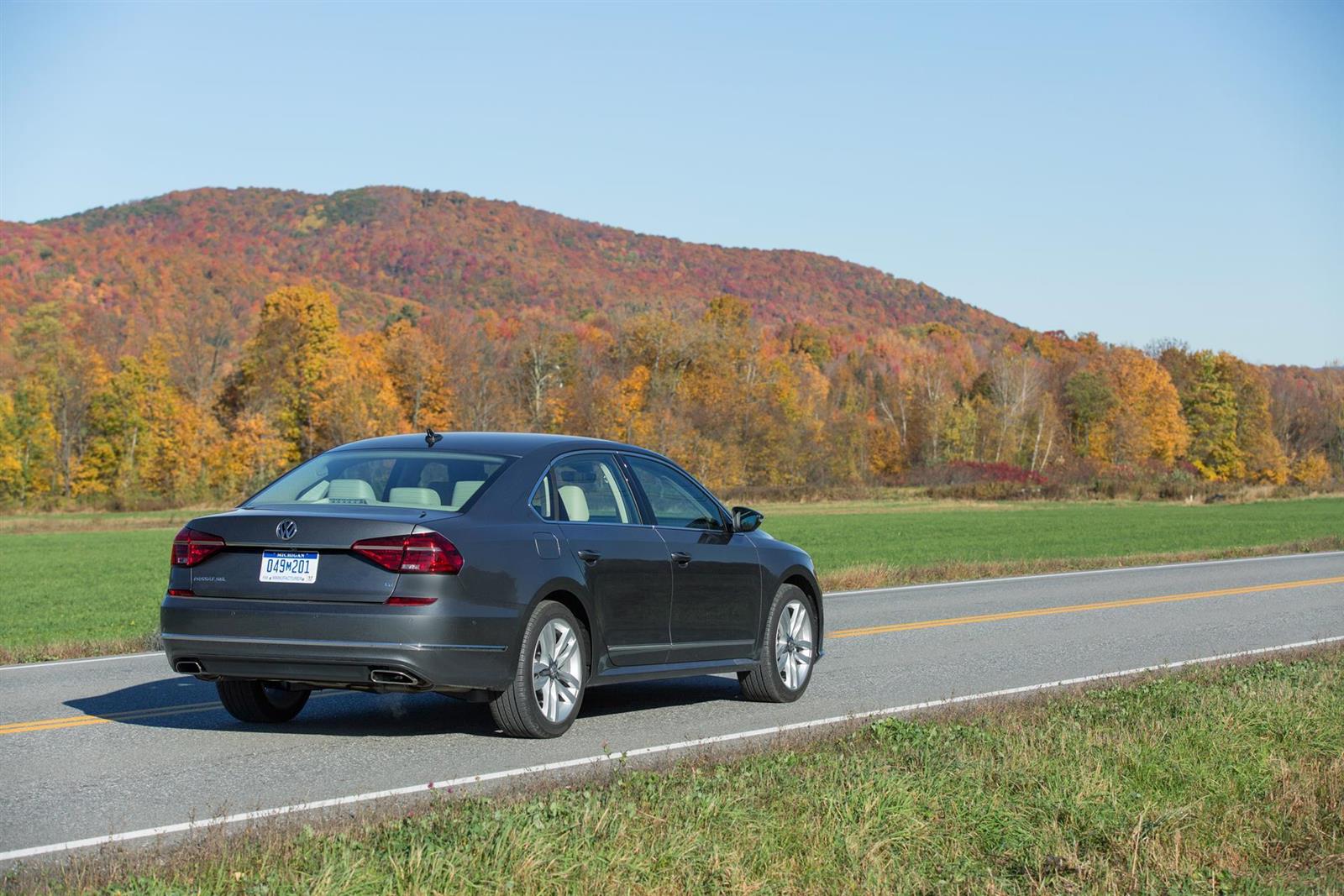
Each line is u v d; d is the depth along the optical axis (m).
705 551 9.11
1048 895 4.93
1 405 96.94
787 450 105.81
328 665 7.35
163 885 4.59
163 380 103.94
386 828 5.40
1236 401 145.88
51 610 22.72
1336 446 162.38
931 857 5.30
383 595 7.33
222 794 6.59
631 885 4.74
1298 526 49.78
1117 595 19.09
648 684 10.65
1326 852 5.67
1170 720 7.95
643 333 112.88
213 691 10.17
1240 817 6.05
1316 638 13.63
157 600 25.58
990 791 6.28
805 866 5.06
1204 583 21.38
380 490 8.02
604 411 101.62
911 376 141.75
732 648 9.30
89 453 101.12
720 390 108.44
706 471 101.00
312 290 111.88
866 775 6.33
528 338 114.50
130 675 11.37
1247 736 7.59
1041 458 129.25
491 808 5.73
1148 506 78.38
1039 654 12.55
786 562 9.86
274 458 100.56
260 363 109.25
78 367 104.00
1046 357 198.50
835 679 10.97
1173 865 5.32
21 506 83.44
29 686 10.68
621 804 5.66
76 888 4.68
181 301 193.12
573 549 8.17
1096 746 7.23
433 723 8.66
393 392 104.69
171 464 99.88
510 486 8.11
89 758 7.50
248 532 7.56
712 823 5.50
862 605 17.59
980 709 8.77
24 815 6.17
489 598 7.58
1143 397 140.00
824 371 177.75
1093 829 5.75
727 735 8.28
